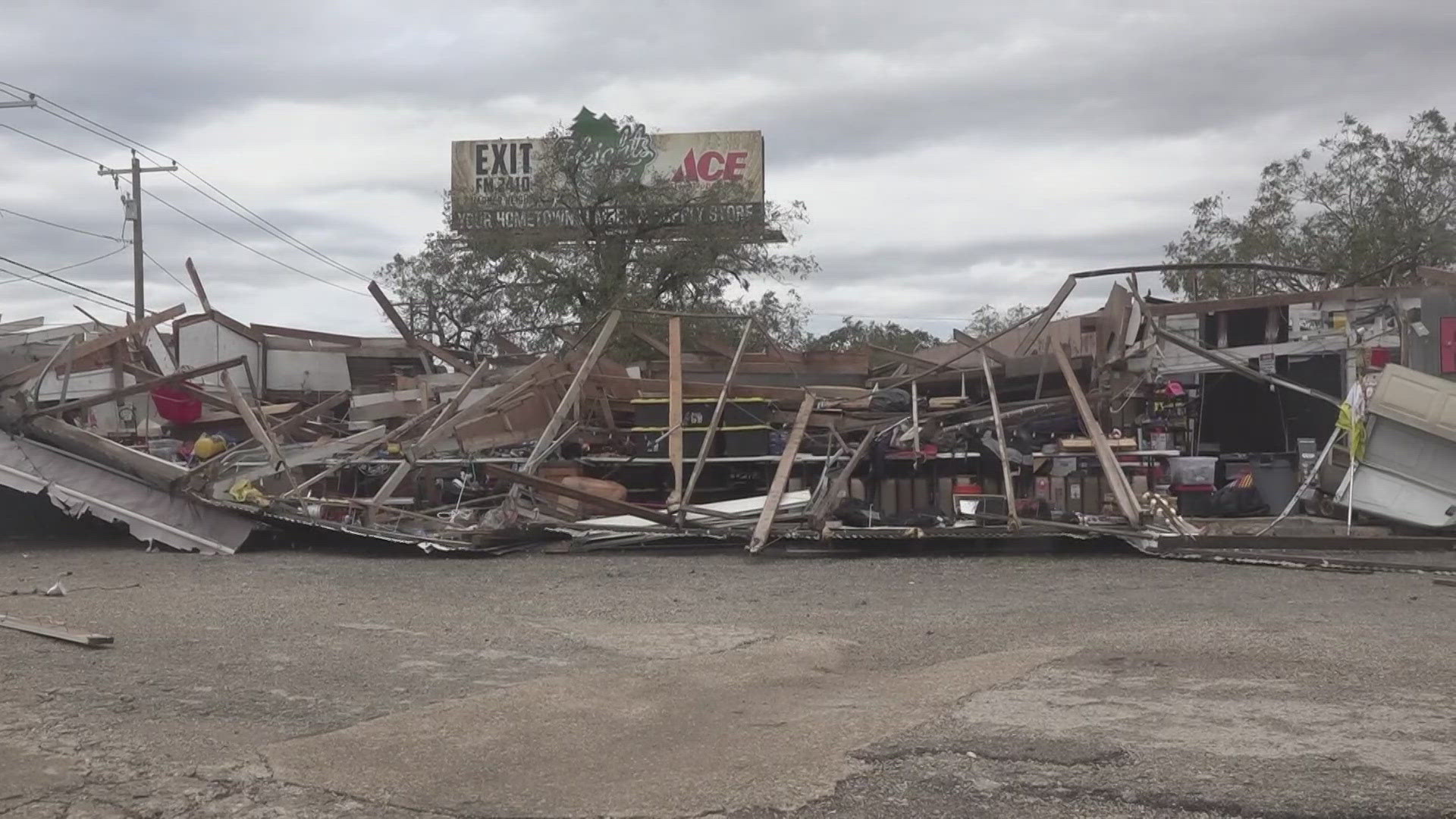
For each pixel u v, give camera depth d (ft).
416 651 26.99
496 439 57.52
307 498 50.75
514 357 76.95
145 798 16.53
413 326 129.90
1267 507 54.95
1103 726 19.31
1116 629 29.09
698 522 48.57
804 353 74.54
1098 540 44.96
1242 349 60.34
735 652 26.89
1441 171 120.06
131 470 50.19
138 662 25.16
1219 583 37.11
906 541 46.34
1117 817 15.37
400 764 18.10
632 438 59.36
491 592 37.65
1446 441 48.03
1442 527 47.21
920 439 55.11
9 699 21.49
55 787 16.87
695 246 127.13
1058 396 60.95
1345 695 21.29
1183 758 17.49
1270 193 127.03
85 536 54.49
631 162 132.57
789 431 58.34
